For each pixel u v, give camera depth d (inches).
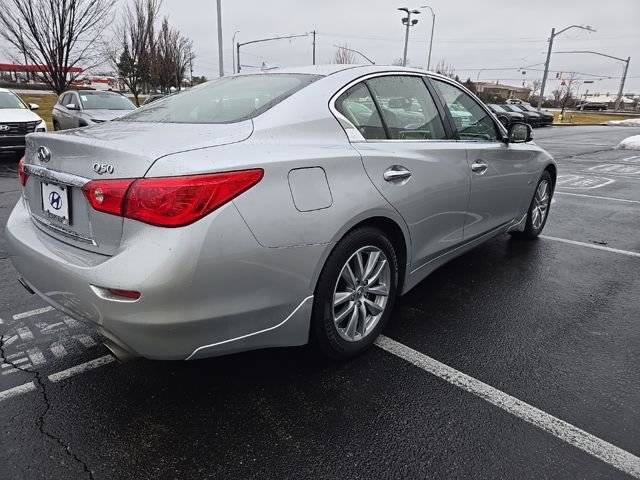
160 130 89.5
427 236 119.6
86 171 79.1
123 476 74.1
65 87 605.0
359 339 105.1
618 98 2268.7
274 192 80.1
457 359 107.0
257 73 117.4
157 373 100.6
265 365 103.5
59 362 104.0
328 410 89.5
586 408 90.4
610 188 331.9
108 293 73.9
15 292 137.1
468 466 76.4
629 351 111.1
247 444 81.0
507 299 138.9
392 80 116.5
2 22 560.4
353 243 95.6
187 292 72.7
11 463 76.0
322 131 94.8
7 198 256.8
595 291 145.5
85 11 586.6
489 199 145.6
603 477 74.2
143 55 835.4
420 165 111.3
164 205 71.1
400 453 79.2
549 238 202.5
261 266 79.6
